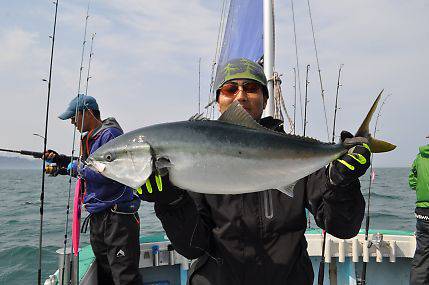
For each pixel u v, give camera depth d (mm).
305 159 1043
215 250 1078
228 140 1029
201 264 1095
